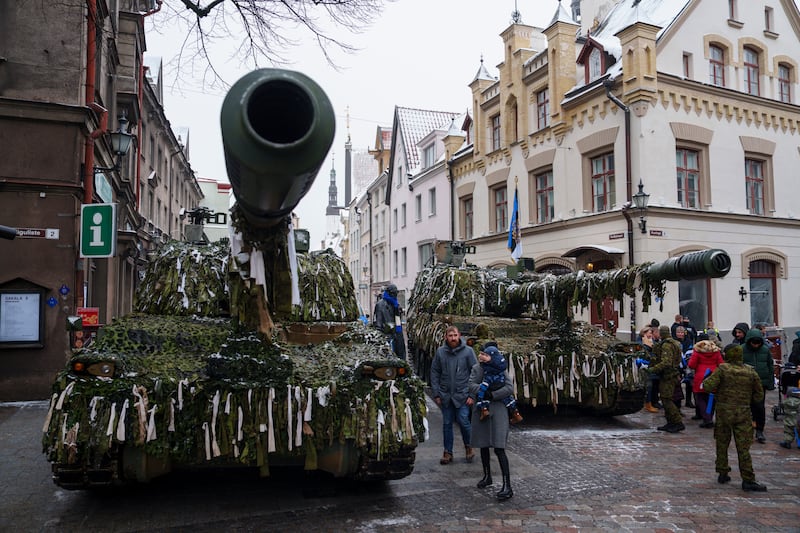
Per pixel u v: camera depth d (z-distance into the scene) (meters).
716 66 16.83
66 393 4.33
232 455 4.48
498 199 22.25
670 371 8.40
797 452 7.21
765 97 17.47
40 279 9.90
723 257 5.79
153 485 5.52
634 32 15.16
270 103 2.75
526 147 19.86
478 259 23.17
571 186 17.64
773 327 16.70
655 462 6.63
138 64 17.12
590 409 9.11
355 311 6.91
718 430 5.86
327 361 5.25
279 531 4.48
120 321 5.73
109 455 4.38
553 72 18.25
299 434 4.55
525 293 9.49
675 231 15.38
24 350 9.77
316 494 5.30
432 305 11.21
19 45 10.09
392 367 4.87
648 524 4.72
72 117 10.12
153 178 21.67
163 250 6.72
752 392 5.76
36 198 9.98
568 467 6.39
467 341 8.13
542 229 18.77
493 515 4.89
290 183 2.84
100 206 9.14
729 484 5.81
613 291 7.33
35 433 7.55
